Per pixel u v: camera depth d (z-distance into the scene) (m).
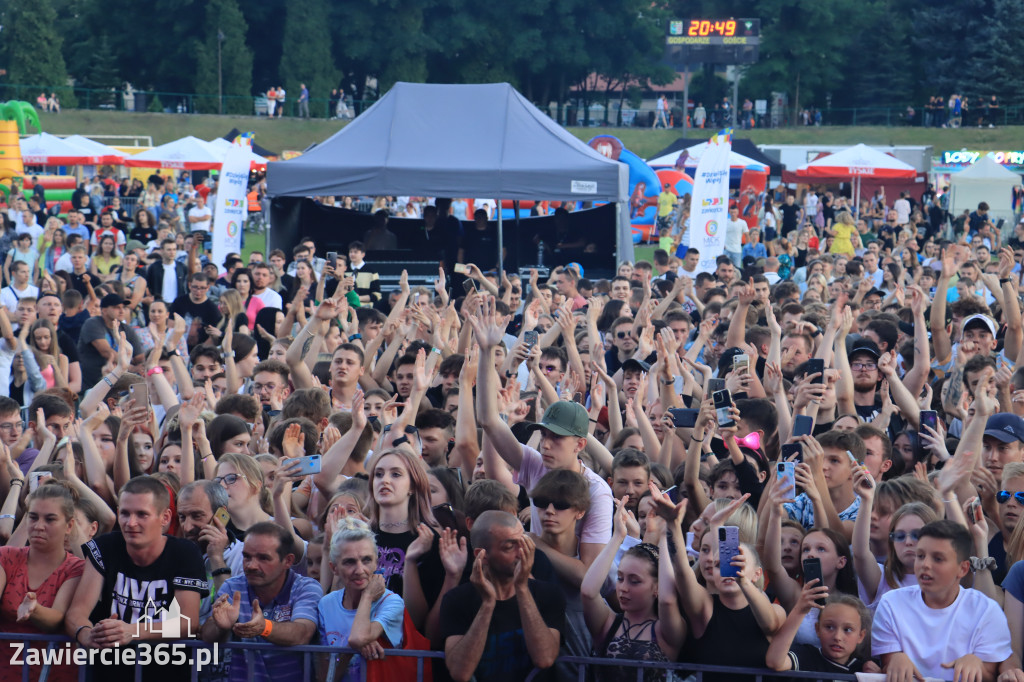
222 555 5.04
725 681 4.39
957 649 4.42
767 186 37.19
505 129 16.09
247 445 6.36
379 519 4.99
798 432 5.38
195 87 65.69
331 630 4.62
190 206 31.00
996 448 5.87
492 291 11.82
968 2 69.44
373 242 19.62
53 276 14.87
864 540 5.00
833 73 71.81
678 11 74.00
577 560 4.99
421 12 67.62
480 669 4.37
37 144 33.00
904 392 7.05
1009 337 9.04
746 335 8.66
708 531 4.61
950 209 35.75
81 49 69.69
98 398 7.43
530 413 7.18
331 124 62.34
